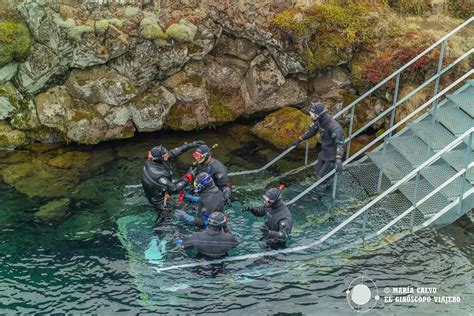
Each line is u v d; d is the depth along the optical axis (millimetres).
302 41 11383
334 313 7754
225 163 11227
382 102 12078
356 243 9023
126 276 8336
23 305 7824
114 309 7781
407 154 10320
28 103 11453
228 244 8555
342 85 12117
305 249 8867
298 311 7785
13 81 11328
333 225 9445
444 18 12625
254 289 8125
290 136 11625
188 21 11102
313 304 7898
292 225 9078
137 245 8938
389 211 9695
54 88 11469
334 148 10055
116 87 11211
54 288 8125
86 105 11523
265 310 7801
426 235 9195
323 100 12125
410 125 10719
